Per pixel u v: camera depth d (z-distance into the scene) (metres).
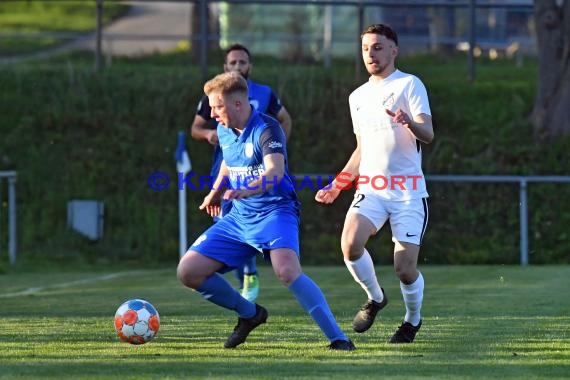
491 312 28.58
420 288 22.22
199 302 32.88
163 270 51.00
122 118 59.91
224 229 21.41
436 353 20.55
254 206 21.03
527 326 25.20
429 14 78.00
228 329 25.00
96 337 23.38
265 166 20.31
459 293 34.97
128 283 42.28
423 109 22.09
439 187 56.44
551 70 58.53
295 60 70.88
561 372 18.14
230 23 78.44
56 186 57.47
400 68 68.00
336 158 58.28
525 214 51.31
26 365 18.95
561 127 58.28
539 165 57.28
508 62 74.62
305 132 59.00
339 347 20.92
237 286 41.22
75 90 61.03
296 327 25.06
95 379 17.33
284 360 19.58
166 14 97.56
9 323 26.48
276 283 41.66
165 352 20.83
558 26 58.50
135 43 81.19
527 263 51.84
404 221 22.20
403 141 22.30
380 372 18.08
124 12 97.44
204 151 58.22
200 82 61.34
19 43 83.75
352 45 75.75
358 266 22.33
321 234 55.62
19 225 55.75
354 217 22.39
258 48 77.19
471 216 55.50
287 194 21.09
